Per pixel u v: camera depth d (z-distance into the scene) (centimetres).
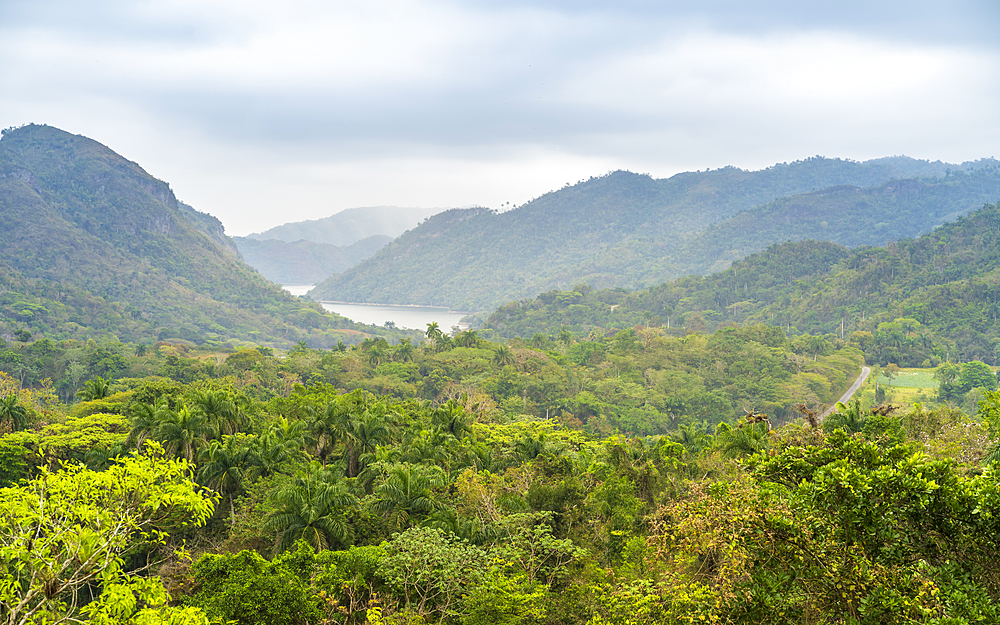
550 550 3919
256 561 3466
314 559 3684
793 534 1820
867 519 1700
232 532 4884
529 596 3161
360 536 4572
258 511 5000
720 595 2042
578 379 16538
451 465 6166
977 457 4616
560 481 5094
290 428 6681
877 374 18050
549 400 14988
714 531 2130
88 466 5928
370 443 6794
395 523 4594
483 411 11956
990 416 3947
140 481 1931
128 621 1859
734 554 2047
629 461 5775
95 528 1836
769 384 16412
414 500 4681
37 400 12450
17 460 6312
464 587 3381
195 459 5700
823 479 1747
